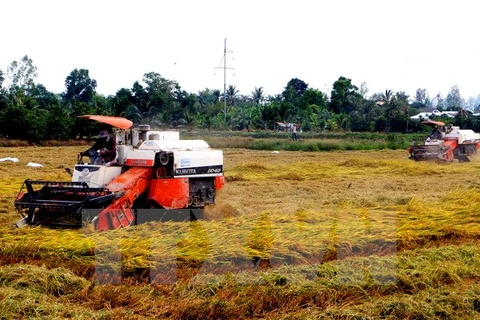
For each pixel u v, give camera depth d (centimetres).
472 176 2136
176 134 1216
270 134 5178
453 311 685
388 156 3334
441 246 952
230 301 703
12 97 5775
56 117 4278
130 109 6022
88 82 8488
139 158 1138
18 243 878
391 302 693
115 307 708
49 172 2208
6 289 708
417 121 6112
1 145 3919
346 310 676
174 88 7106
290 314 675
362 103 7569
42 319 638
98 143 1215
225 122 6034
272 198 1595
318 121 6481
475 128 5541
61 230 985
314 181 2003
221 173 1245
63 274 759
